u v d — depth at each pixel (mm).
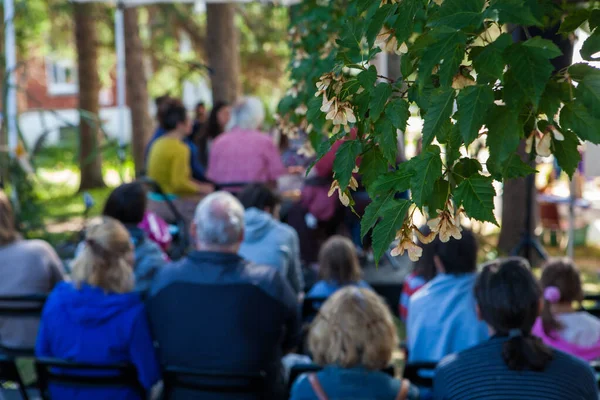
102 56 18016
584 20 1498
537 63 1146
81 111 9922
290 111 3193
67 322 3148
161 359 3107
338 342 2504
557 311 3199
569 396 2188
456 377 2289
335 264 3857
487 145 1197
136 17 12633
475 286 2375
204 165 7707
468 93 1191
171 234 5605
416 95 1416
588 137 1212
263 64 16781
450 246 3184
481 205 1265
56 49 18547
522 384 2203
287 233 4320
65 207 12586
